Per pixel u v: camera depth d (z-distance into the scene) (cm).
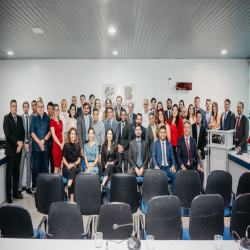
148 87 828
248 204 242
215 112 758
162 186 339
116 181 329
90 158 470
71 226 233
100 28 502
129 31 522
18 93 820
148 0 374
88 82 823
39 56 777
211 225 241
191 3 387
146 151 475
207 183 337
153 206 231
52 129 513
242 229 245
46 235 237
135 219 253
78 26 490
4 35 550
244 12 424
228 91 830
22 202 470
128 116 673
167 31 523
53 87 822
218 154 531
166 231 236
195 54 754
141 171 447
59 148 516
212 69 826
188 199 334
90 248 194
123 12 420
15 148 470
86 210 328
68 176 442
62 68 820
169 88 828
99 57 797
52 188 334
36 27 495
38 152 517
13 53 732
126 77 824
